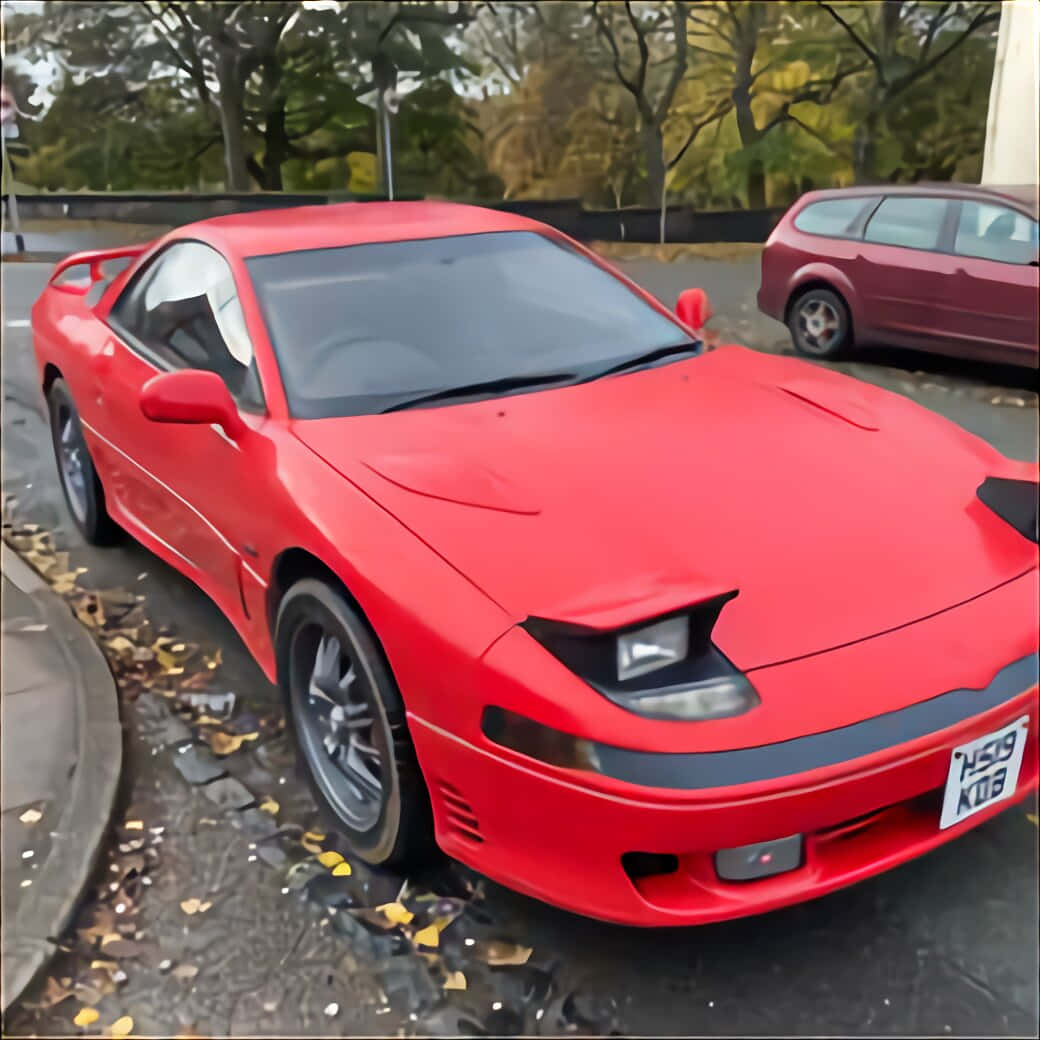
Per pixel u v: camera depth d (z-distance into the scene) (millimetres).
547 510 2277
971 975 2150
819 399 2902
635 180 25500
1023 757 2201
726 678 1923
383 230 3426
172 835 2645
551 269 3432
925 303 7391
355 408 2789
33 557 4402
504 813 2047
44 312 4492
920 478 2520
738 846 1905
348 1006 2121
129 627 3766
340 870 2506
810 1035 2023
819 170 25031
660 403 2846
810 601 2076
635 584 2016
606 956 2230
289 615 2576
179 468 3213
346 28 24391
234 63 24562
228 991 2168
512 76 25094
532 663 1954
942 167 24203
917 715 1952
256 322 2979
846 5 23750
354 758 2521
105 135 25000
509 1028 2059
